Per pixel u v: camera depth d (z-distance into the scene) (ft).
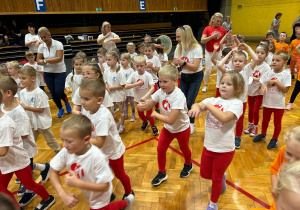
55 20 35.32
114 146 5.65
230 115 4.94
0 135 4.93
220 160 5.36
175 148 9.30
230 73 5.24
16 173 5.62
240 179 7.20
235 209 6.00
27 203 6.63
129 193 6.30
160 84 6.09
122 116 11.01
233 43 12.57
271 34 17.75
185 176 7.42
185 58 9.78
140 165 8.27
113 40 14.60
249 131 10.21
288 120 11.20
